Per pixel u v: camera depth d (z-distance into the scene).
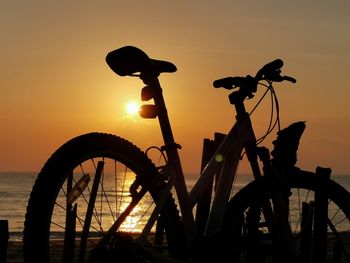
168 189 4.07
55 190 3.47
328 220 4.79
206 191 5.38
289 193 4.57
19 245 10.92
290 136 4.55
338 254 5.88
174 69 4.18
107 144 3.85
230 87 4.63
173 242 4.19
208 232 4.37
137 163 4.01
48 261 3.37
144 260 3.82
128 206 3.94
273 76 4.60
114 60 4.03
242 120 4.58
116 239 3.66
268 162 4.50
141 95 4.17
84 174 3.82
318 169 4.68
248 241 4.51
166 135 4.16
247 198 4.43
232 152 4.53
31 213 3.38
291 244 4.45
